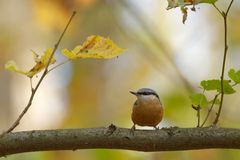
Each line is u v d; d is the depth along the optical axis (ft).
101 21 51.16
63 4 45.24
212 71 46.88
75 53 15.29
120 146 16.35
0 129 44.06
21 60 46.88
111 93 50.90
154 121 19.81
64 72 50.39
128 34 48.98
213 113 39.70
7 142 16.06
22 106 45.52
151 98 19.81
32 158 36.63
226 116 40.19
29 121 45.55
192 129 16.33
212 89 15.96
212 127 16.29
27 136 16.15
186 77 44.78
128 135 16.29
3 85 45.27
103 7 50.06
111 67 51.78
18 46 47.11
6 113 44.68
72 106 48.24
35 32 47.44
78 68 50.60
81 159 38.34
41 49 47.65
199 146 16.29
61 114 47.21
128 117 48.67
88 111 48.49
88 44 15.47
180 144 16.29
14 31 47.29
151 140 16.28
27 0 46.70
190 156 38.70
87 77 50.70
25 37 47.39
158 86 45.60
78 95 49.47
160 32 49.14
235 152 38.75
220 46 47.55
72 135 16.21
